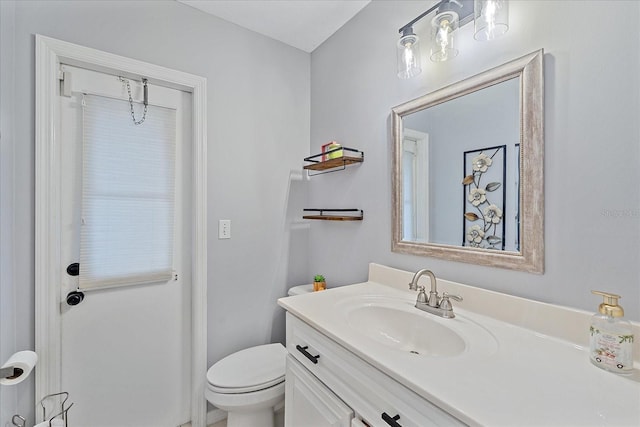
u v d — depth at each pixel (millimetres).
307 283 1969
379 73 1456
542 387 607
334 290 1305
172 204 1555
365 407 766
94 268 1354
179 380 1589
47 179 1198
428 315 1021
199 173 1565
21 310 1155
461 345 854
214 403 1270
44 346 1192
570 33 825
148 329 1508
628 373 651
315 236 1923
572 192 822
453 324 944
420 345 1007
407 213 1303
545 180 873
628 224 731
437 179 1180
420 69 1191
